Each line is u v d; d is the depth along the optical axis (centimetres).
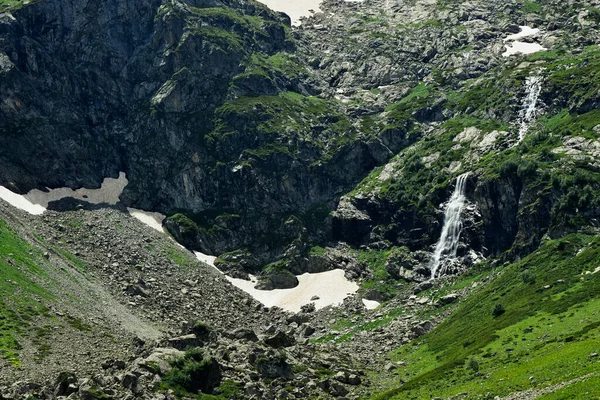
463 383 9431
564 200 15488
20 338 11125
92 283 14775
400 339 14050
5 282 12669
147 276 16112
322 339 14838
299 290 17488
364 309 16288
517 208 16612
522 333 10812
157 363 9900
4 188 18450
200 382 9825
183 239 18738
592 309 10731
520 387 8300
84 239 16912
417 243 18188
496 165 17488
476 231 17162
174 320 14625
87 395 8762
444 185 18350
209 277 17125
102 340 12012
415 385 10119
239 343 11600
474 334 12075
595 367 7838
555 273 13150
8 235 14562
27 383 9206
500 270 15650
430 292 16162
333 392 10450
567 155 16612
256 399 9588
